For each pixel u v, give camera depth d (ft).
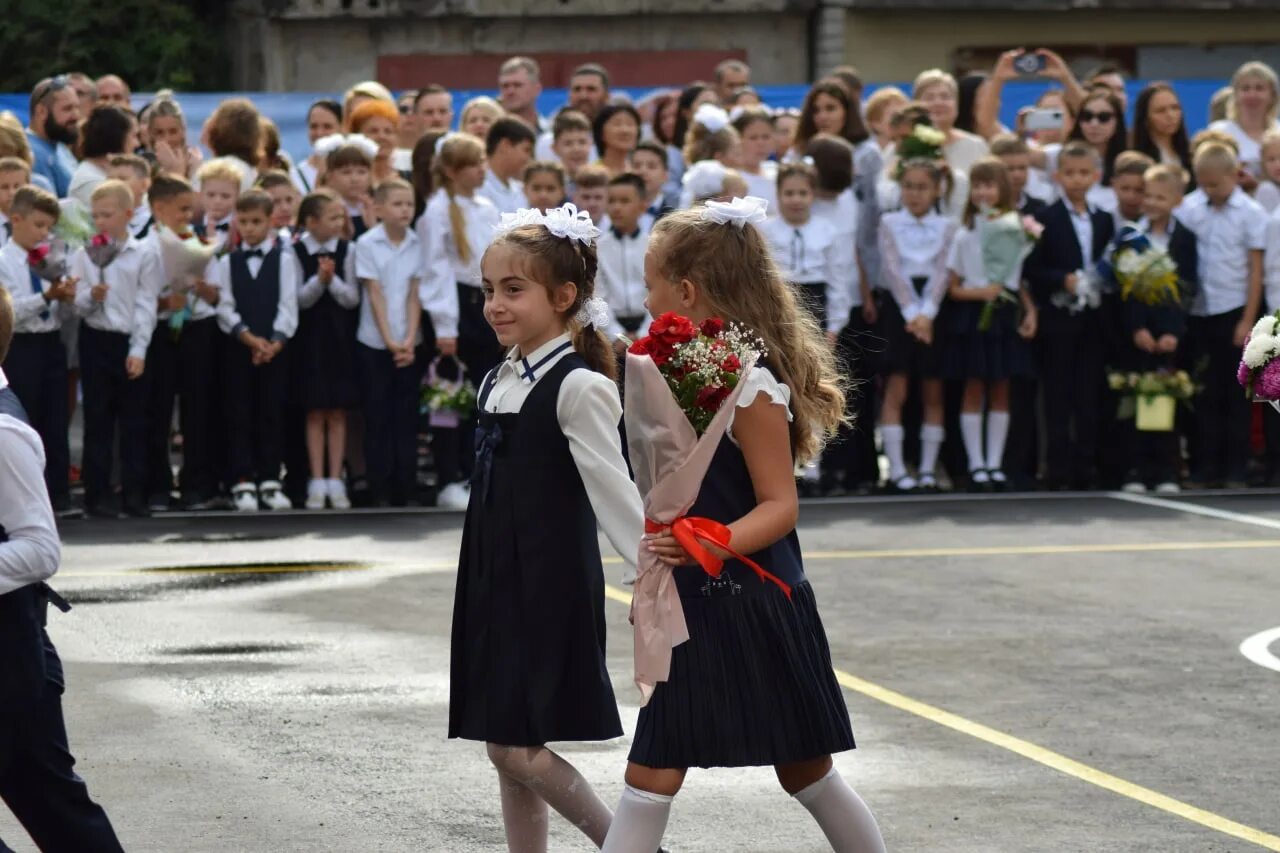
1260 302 119.55
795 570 41.50
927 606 81.71
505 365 44.86
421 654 72.33
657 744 40.29
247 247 110.73
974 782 55.77
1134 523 105.19
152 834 50.67
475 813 52.75
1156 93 126.72
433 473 128.67
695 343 39.88
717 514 40.37
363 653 72.54
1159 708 64.34
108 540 99.66
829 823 41.55
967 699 65.51
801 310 42.75
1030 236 116.37
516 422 43.91
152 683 67.67
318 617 79.25
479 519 44.27
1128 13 204.13
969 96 130.31
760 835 51.11
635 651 40.37
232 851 49.32
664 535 40.04
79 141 118.83
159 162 117.39
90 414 108.47
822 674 41.16
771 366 41.04
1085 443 120.47
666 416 39.65
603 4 196.34
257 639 74.95
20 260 104.22
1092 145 124.16
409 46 196.34
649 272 42.32
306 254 111.65
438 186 112.98
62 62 192.75
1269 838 50.52
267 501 112.06
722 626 40.37
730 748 40.11
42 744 40.04
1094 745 59.72
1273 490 119.34
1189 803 53.67
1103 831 51.11
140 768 57.11
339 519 107.45
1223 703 65.00
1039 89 153.17
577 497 43.98
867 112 130.00
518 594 43.57
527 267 43.88
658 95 152.56
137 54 195.42
